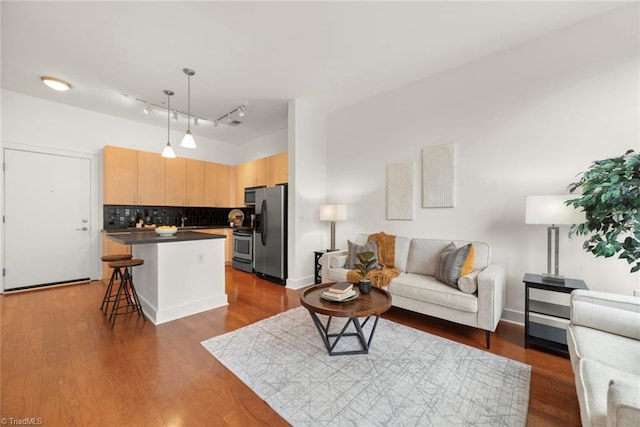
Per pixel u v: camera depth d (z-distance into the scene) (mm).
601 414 912
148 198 4668
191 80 3262
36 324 2547
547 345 2061
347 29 2361
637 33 2064
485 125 2801
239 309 3021
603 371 1104
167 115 4414
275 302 3273
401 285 2596
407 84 3404
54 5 2035
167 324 2592
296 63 2906
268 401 1535
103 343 2188
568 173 2346
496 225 2727
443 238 3098
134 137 4711
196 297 2928
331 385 1681
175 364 1897
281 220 4191
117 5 2049
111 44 2549
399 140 3504
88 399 1532
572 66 2328
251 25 2295
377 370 1839
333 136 4312
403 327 2555
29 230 3730
